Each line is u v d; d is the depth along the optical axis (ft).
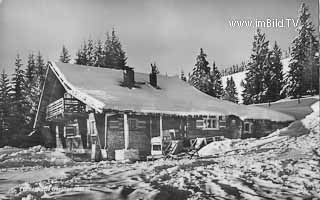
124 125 75.25
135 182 39.24
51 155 75.41
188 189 35.53
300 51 84.07
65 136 82.89
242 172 42.91
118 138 76.89
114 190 35.29
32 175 47.80
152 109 78.02
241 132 85.15
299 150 59.11
